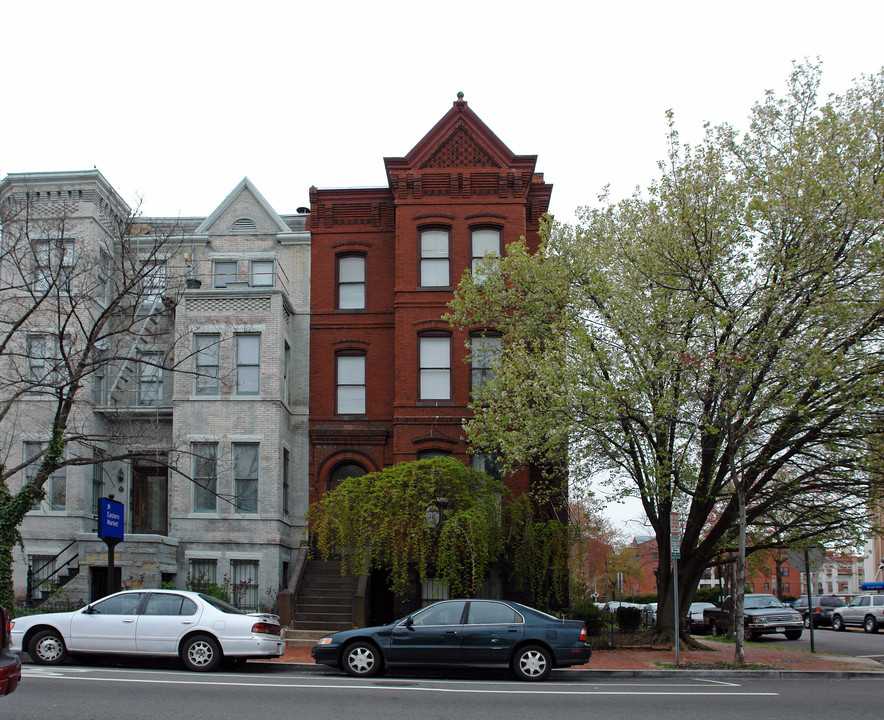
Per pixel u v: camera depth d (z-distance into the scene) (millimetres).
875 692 14375
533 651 15398
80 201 27141
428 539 22406
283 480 26969
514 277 22984
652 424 19625
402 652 15508
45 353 26094
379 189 29453
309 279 29281
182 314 27016
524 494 24016
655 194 20484
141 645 15852
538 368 20359
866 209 17953
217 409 26531
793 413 18781
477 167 28391
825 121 19016
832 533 21578
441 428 27031
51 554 25750
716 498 21078
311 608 24219
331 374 28641
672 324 19656
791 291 18688
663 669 17391
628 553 65625
